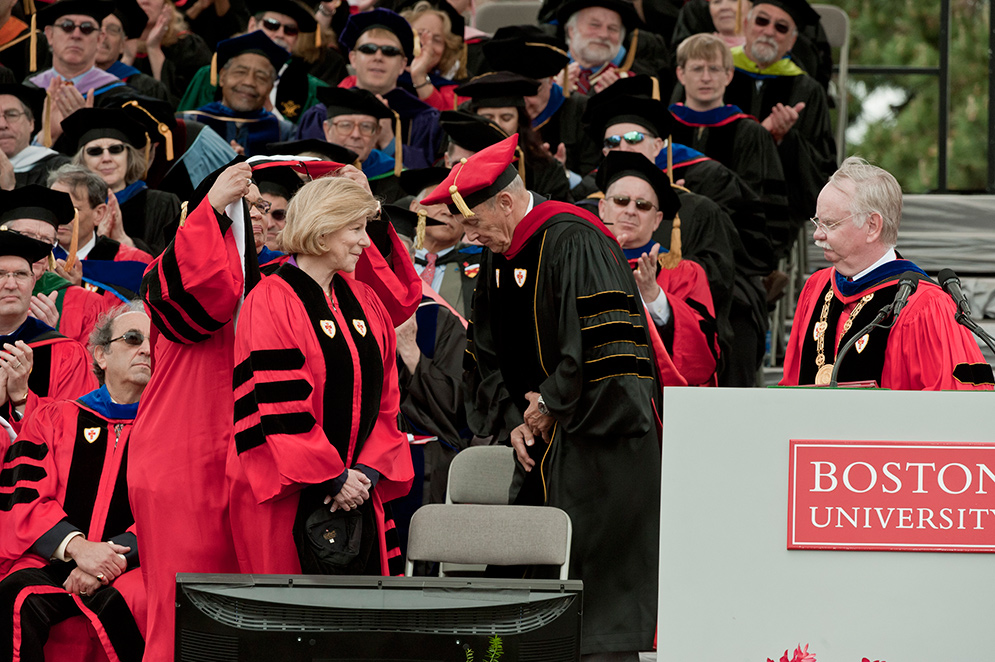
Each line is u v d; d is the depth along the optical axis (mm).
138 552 17984
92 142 27688
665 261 24328
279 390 15711
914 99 50469
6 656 17516
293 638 13188
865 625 11648
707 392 11859
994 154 39406
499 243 18984
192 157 30031
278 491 15664
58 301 23641
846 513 11695
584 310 18109
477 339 20219
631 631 18141
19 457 19000
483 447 20609
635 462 18484
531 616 13383
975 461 11633
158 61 36188
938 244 32562
